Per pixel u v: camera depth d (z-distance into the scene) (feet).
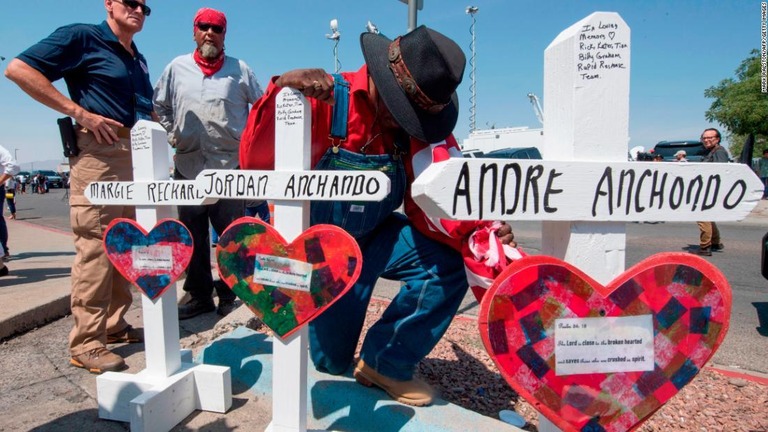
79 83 8.79
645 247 26.96
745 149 14.33
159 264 6.95
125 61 9.18
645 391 4.09
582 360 4.02
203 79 10.89
